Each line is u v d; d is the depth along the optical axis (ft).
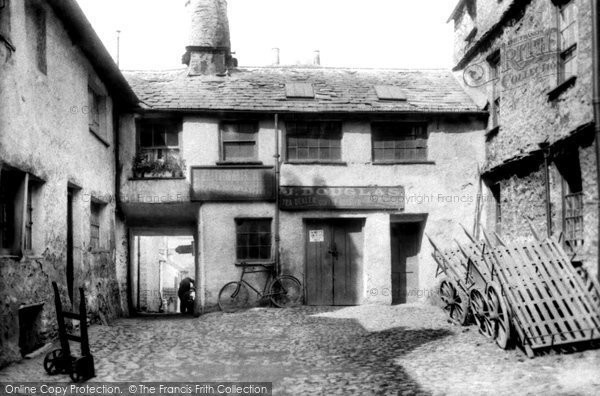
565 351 24.14
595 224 28.96
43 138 28.76
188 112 45.34
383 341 29.89
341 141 46.73
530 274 26.05
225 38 52.54
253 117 46.09
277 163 45.52
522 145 38.73
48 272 28.66
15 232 25.70
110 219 42.68
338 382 21.91
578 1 31.04
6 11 25.00
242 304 44.78
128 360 25.66
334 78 52.95
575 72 32.27
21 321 26.21
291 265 45.27
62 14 31.45
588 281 26.35
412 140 47.44
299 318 38.83
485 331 29.09
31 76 27.37
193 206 45.93
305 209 45.62
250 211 45.39
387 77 53.67
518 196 39.45
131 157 45.47
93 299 36.60
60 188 31.14
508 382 20.88
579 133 30.01
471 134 47.09
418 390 20.42
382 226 45.93
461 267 32.24
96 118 41.45
